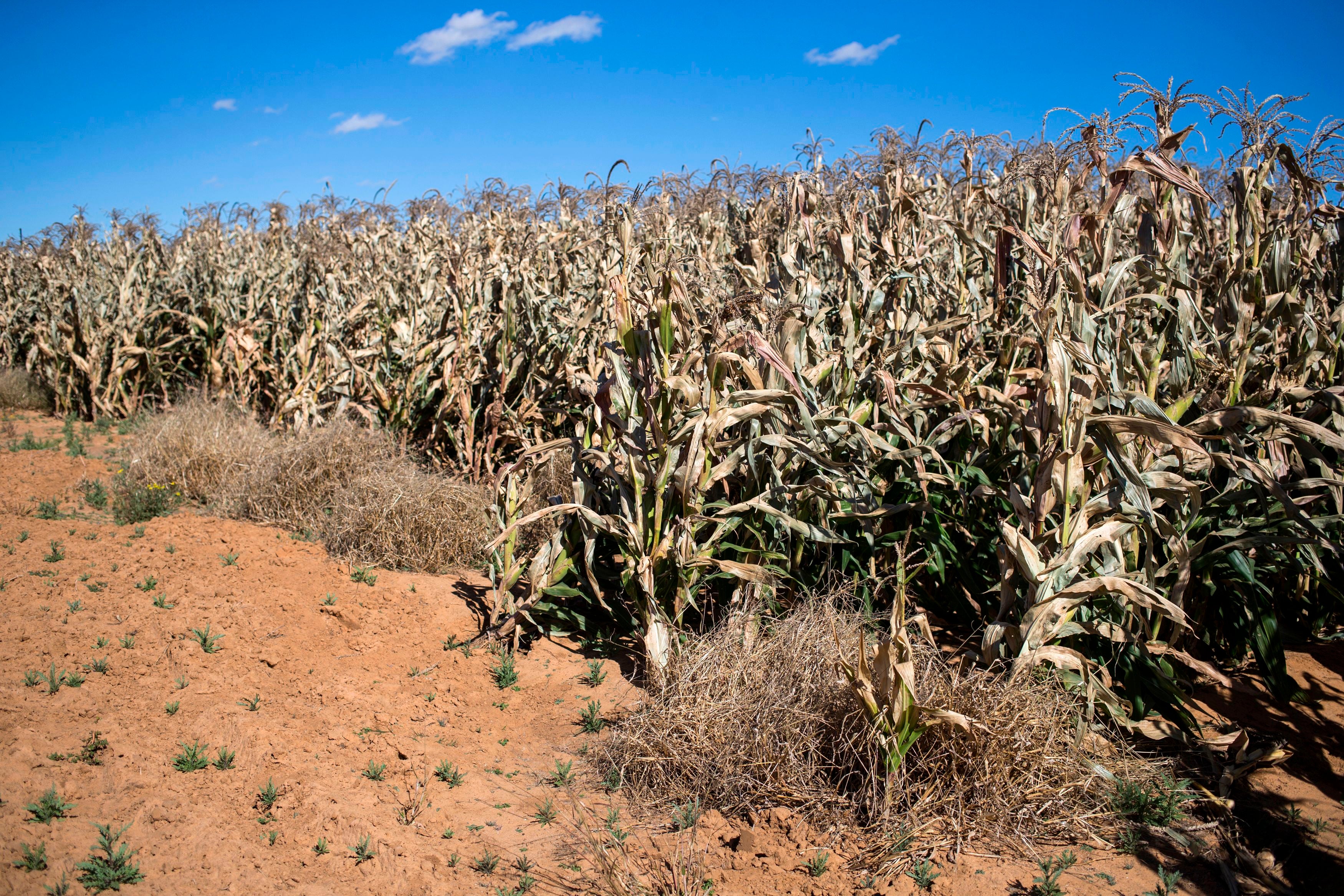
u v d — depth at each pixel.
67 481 7.89
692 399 4.09
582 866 3.26
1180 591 4.16
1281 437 4.45
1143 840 3.42
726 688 3.93
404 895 3.03
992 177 8.51
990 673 3.85
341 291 11.32
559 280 8.43
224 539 6.32
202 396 10.54
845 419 4.88
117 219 14.16
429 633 5.20
